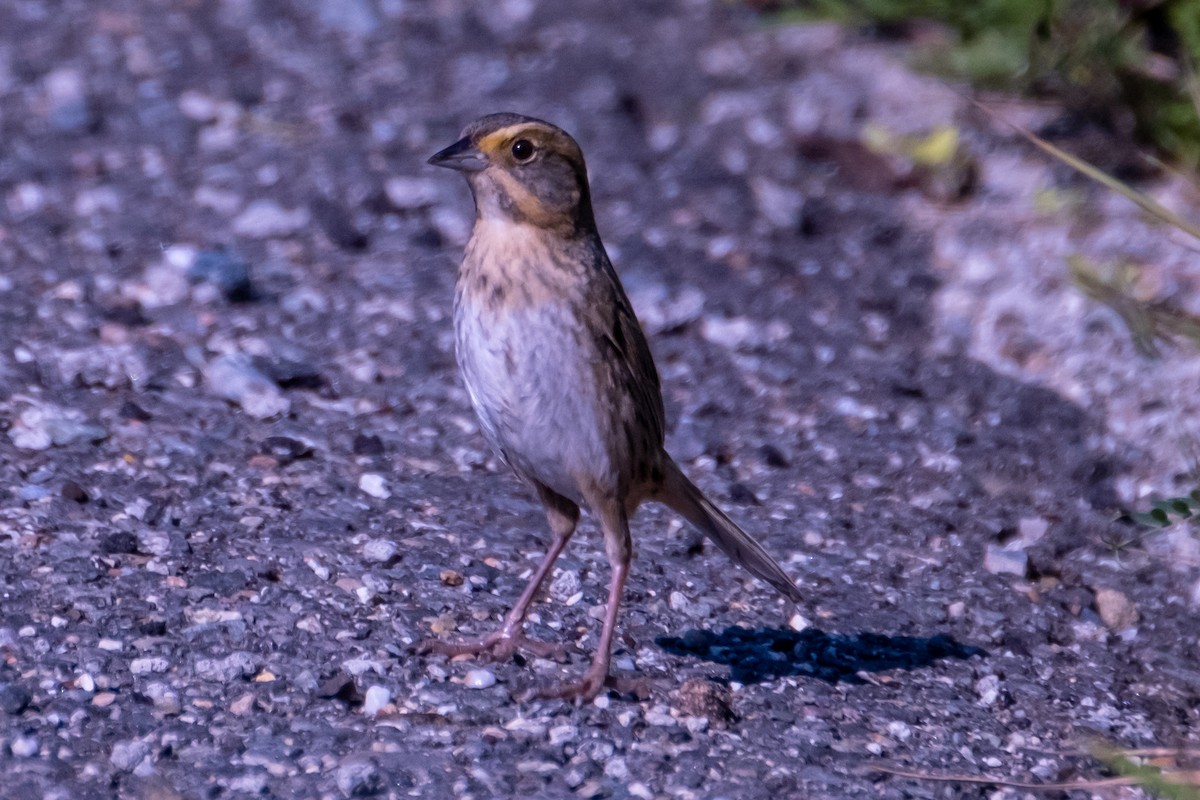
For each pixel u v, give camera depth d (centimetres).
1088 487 1112
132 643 797
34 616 812
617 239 1443
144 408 1078
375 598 873
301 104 1719
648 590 931
